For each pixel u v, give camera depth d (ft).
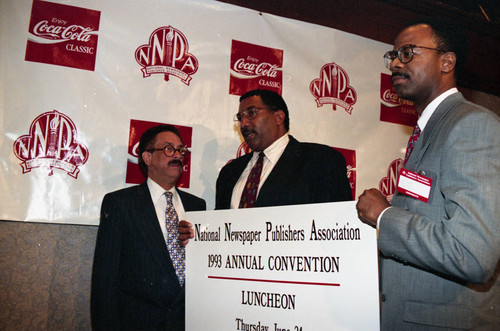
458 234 3.40
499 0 12.65
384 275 4.42
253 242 5.02
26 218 7.60
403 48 4.61
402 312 4.11
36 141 7.82
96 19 8.52
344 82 10.48
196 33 9.25
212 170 8.98
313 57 10.23
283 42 9.99
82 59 8.31
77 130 8.11
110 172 8.22
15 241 7.73
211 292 5.33
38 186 7.74
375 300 4.00
